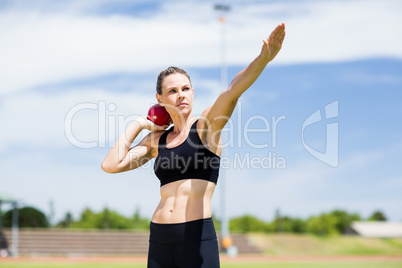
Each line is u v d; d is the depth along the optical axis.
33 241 40.12
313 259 34.75
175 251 4.80
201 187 4.88
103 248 40.66
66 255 38.94
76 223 57.62
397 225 75.06
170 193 4.94
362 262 30.20
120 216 60.03
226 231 40.28
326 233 67.44
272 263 29.20
